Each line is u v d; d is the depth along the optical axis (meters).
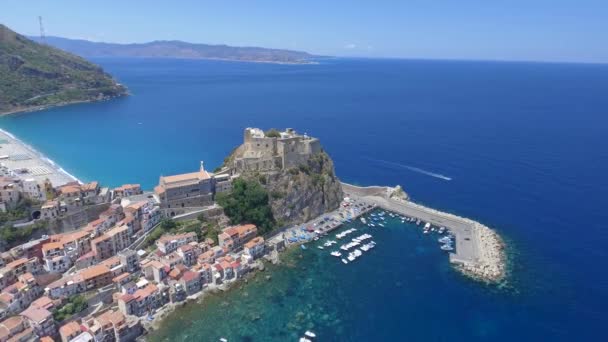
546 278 121.88
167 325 102.50
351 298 114.62
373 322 105.25
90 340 90.06
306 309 110.12
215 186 151.62
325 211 167.88
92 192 135.62
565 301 111.88
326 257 135.38
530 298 113.38
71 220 129.50
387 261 132.75
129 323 97.81
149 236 131.75
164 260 118.00
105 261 115.00
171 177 144.50
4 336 87.62
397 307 110.81
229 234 132.62
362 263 131.75
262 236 144.12
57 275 111.19
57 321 96.62
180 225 138.25
